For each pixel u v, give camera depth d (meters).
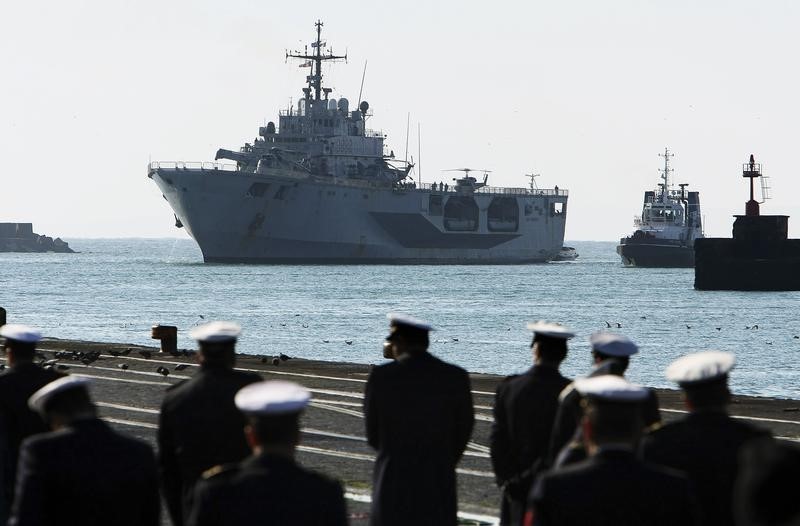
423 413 40.69
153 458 31.14
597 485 26.12
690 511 26.30
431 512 40.62
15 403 40.88
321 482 26.62
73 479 29.91
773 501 17.50
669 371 31.98
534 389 41.22
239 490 26.19
